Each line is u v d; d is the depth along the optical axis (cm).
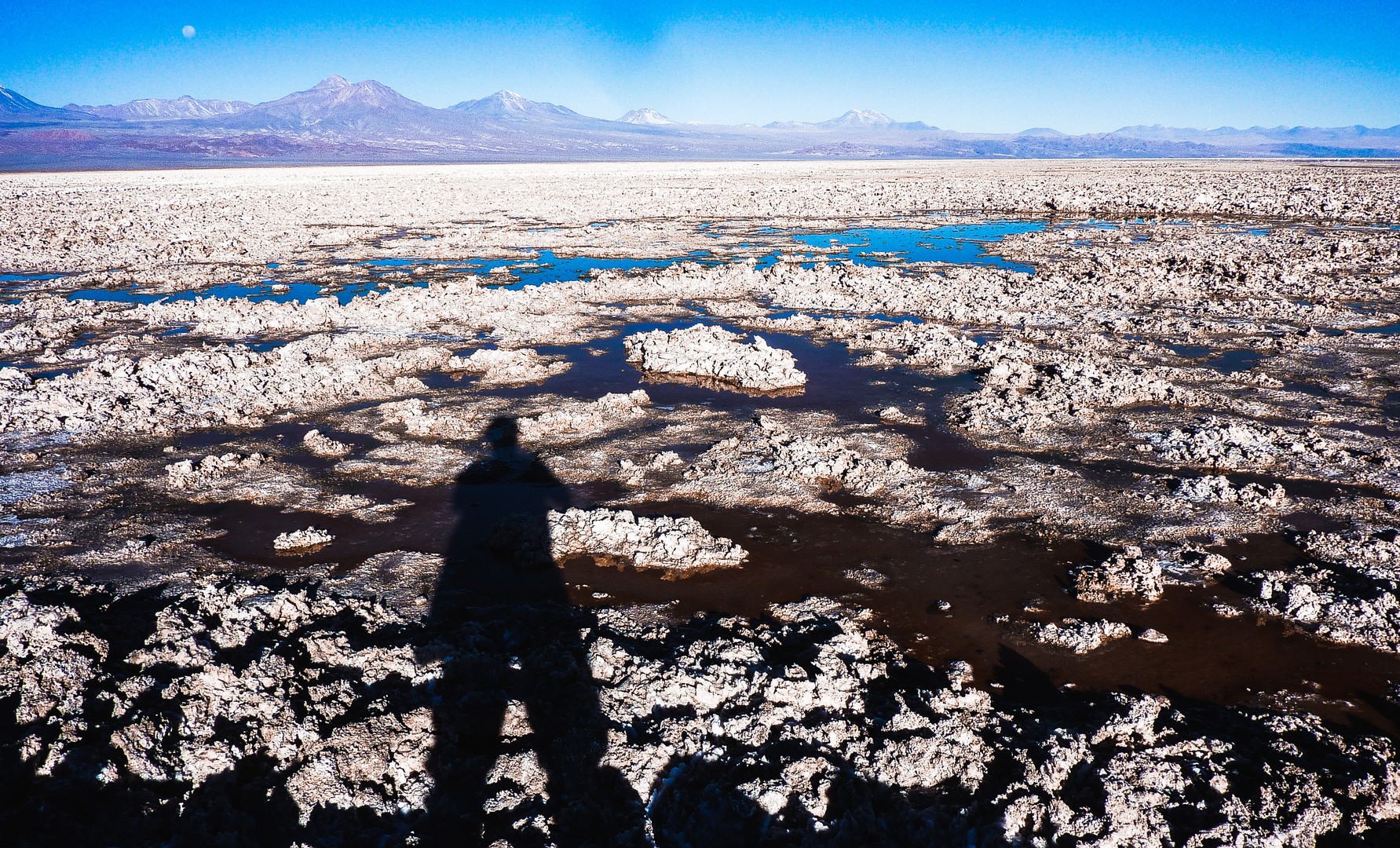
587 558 779
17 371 1289
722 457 1006
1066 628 660
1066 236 3091
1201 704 577
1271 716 555
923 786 489
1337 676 602
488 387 1323
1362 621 658
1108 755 514
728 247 2964
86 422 1133
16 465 1004
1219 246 2714
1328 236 2894
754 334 1686
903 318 1816
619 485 939
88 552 792
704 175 7894
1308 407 1181
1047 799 475
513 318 1770
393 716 526
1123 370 1324
